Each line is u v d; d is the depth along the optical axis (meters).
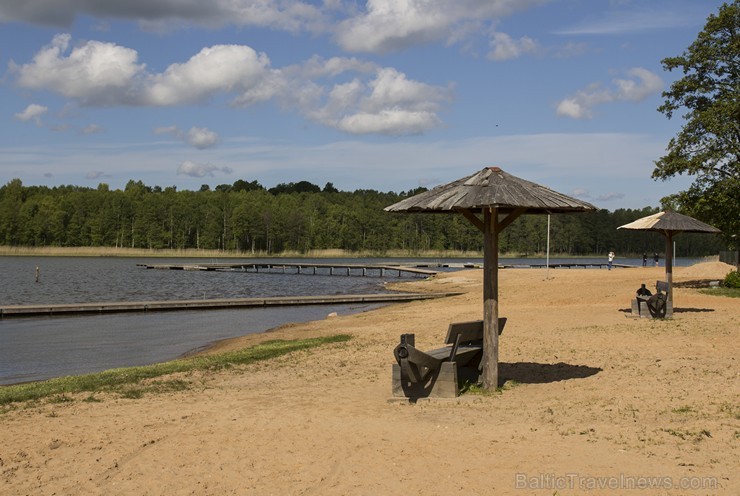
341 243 141.25
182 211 132.75
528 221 147.12
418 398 9.36
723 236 28.91
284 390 10.60
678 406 8.24
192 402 9.74
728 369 10.66
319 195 160.88
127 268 79.75
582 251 146.62
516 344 14.33
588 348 13.48
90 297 40.75
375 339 16.89
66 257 119.25
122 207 130.75
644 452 6.36
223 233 135.12
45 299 39.25
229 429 7.79
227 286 52.12
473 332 9.90
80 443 7.33
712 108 27.86
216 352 17.80
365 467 6.23
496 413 8.29
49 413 8.98
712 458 6.10
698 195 28.31
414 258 139.25
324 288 50.31
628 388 9.50
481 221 9.77
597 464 6.06
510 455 6.41
